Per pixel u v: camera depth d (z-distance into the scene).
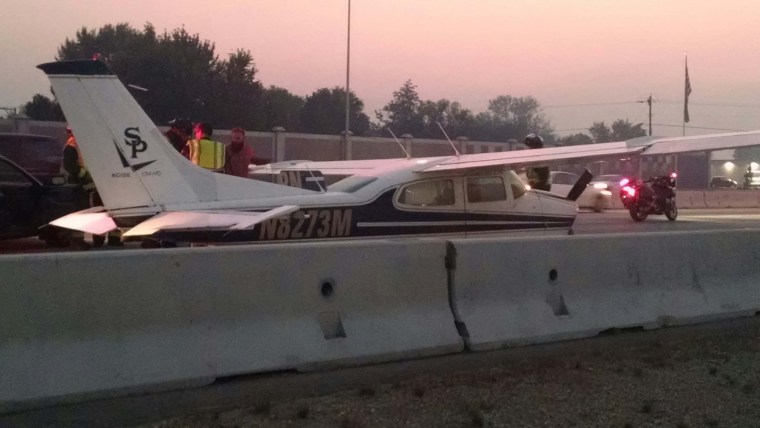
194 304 5.91
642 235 8.25
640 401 6.09
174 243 10.39
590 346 7.42
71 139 14.76
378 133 71.19
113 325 5.62
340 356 6.37
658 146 10.81
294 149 41.66
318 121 73.31
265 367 6.05
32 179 14.05
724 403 6.11
